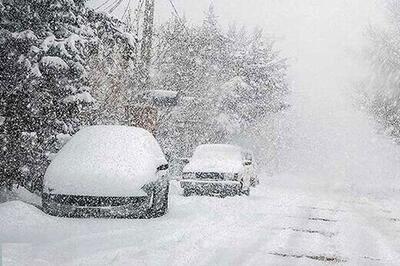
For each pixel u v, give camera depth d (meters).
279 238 8.26
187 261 6.04
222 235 8.08
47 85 11.02
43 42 10.37
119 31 12.38
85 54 11.50
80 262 5.62
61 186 8.16
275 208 12.81
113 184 8.20
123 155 9.01
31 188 11.09
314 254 7.10
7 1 10.50
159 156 9.84
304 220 10.81
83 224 7.82
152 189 8.59
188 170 14.81
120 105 17.70
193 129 26.72
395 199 18.94
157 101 18.12
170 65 26.06
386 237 9.04
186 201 12.34
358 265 6.55
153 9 17.89
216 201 12.71
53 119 11.44
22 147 10.73
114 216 8.30
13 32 10.59
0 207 7.95
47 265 5.38
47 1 10.79
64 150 9.23
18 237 6.81
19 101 10.66
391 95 26.58
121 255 6.05
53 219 7.94
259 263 6.26
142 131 10.20
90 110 14.24
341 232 9.33
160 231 7.73
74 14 11.48
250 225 9.45
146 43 17.92
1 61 10.48
